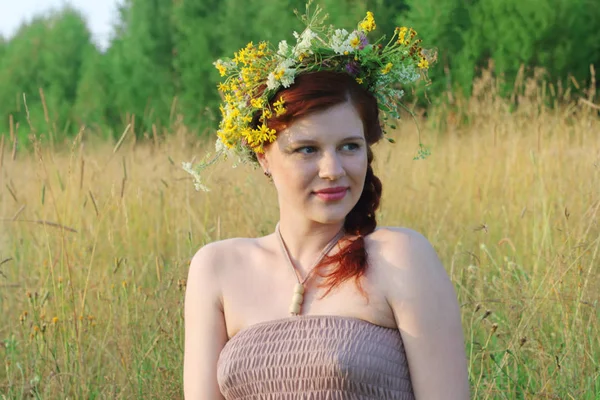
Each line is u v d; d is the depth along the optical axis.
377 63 2.24
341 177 2.12
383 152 7.19
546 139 6.94
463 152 7.38
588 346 3.77
